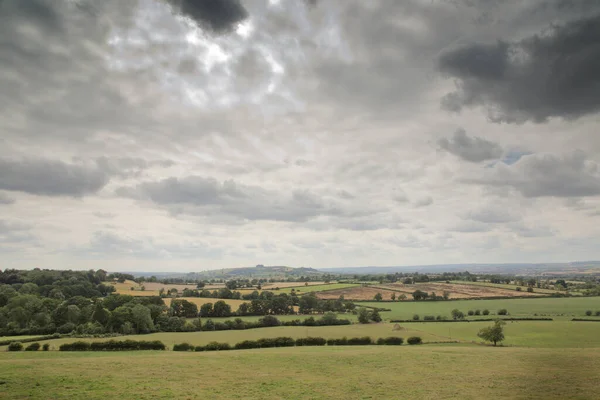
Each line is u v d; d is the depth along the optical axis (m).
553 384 44.31
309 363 58.12
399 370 53.50
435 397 40.12
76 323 101.56
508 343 84.31
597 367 53.62
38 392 39.69
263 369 53.72
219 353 68.31
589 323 113.69
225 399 39.28
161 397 39.44
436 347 77.25
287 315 135.50
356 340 84.81
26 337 87.25
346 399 39.62
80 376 46.81
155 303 127.81
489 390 42.56
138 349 75.12
